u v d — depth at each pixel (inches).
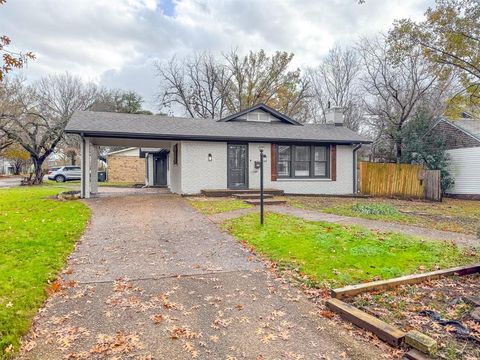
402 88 829.8
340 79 1238.3
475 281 185.9
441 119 769.6
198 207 432.1
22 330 127.0
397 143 795.4
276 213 389.7
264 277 189.8
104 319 139.9
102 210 406.3
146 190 765.9
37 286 163.8
